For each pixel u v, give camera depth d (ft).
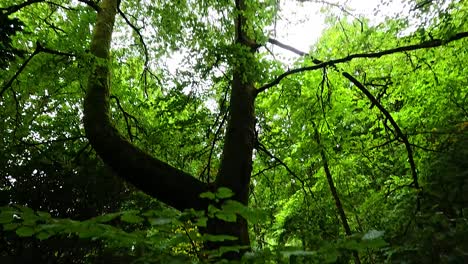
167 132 30.09
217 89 30.53
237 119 20.57
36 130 28.73
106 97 20.84
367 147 32.22
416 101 30.68
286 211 36.63
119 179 21.79
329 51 30.35
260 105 31.68
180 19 27.71
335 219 38.11
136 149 18.44
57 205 20.11
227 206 6.05
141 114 35.83
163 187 17.47
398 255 16.11
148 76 38.91
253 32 22.97
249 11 21.68
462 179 22.30
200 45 21.71
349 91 31.14
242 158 19.15
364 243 6.06
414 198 24.54
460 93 30.45
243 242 15.89
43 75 27.86
